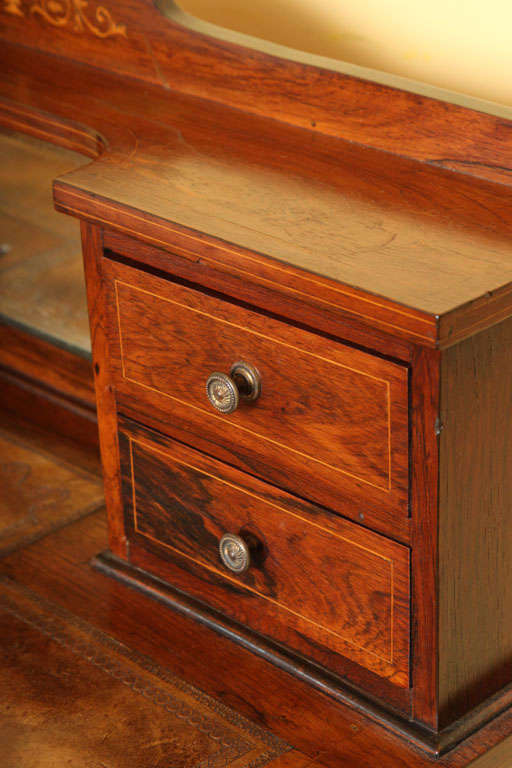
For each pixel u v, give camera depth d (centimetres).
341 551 175
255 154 189
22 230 243
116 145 194
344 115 191
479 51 192
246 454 182
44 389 258
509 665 187
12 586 214
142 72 217
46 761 176
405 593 169
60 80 220
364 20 204
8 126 215
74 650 199
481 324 148
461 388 156
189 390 186
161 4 209
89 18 220
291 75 195
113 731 182
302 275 154
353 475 168
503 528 175
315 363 165
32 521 232
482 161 176
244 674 192
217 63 204
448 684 175
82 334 242
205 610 203
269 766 175
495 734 179
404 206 170
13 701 188
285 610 190
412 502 162
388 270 153
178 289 179
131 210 172
